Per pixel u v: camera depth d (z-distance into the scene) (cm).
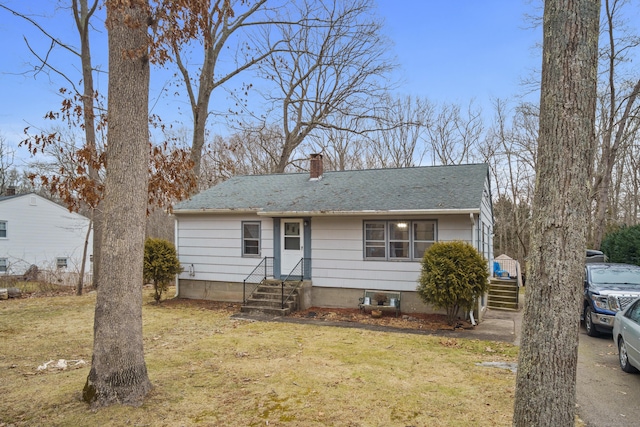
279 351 764
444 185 1222
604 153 1961
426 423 461
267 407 503
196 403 511
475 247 1080
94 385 501
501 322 1087
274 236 1320
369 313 1158
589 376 652
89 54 1583
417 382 598
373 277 1194
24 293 1536
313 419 470
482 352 779
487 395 547
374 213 1121
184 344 816
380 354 751
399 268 1166
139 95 542
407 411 495
